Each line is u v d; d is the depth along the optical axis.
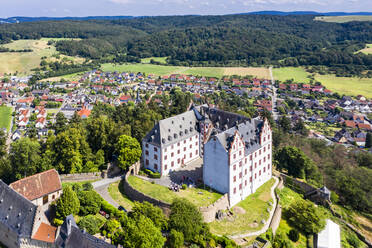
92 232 80.38
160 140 118.12
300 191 124.38
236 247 82.44
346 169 145.50
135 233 70.75
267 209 103.19
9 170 115.00
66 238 70.56
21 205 79.31
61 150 123.00
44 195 93.31
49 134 130.12
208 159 108.50
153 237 70.88
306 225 99.25
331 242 95.94
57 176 98.38
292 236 95.62
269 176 126.88
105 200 102.44
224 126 133.50
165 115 192.00
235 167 104.00
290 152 138.25
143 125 153.88
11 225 77.75
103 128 138.50
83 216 89.69
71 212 85.88
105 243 66.62
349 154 174.50
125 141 121.94
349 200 128.12
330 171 145.12
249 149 111.00
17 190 89.12
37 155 117.31
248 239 88.31
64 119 163.62
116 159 135.38
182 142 127.88
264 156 120.88
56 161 123.12
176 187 107.38
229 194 103.50
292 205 106.19
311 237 99.06
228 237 88.00
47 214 89.62
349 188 126.12
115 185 114.75
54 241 72.62
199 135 136.62
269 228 93.69
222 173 104.25
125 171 125.75
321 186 134.50
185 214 82.00
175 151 124.88
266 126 119.94
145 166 126.94
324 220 101.31
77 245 68.44
